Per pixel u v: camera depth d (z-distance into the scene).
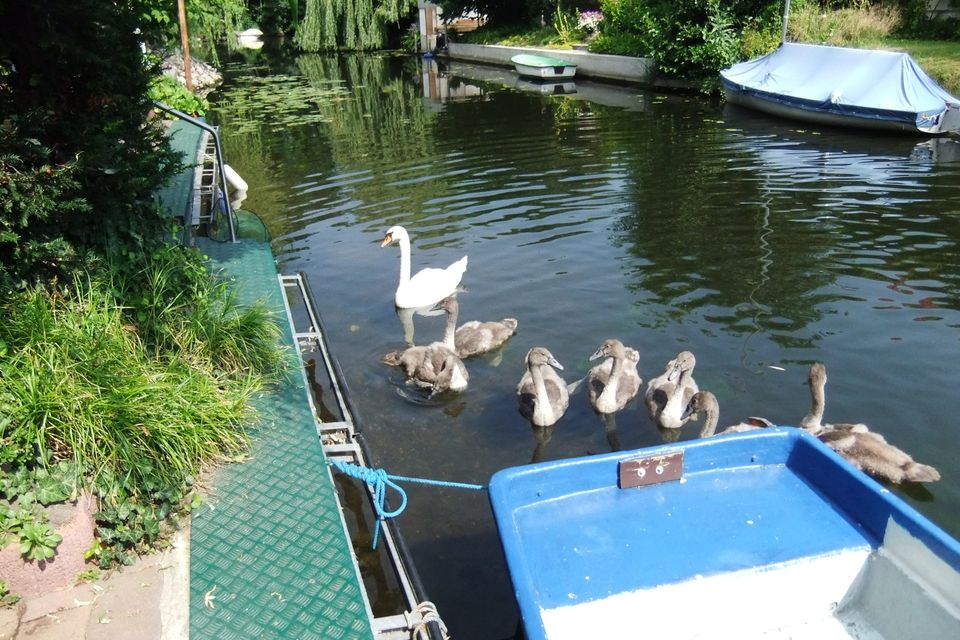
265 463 5.54
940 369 8.09
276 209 15.02
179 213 10.92
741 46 27.19
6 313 5.30
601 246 12.12
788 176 15.88
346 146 20.78
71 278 5.96
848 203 13.82
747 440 5.43
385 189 16.16
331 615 4.20
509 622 5.26
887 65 20.98
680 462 5.32
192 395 5.56
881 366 8.22
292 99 30.33
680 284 10.55
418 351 8.73
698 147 19.08
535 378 7.65
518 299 10.40
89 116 6.30
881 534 4.77
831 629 4.62
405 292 10.41
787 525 4.95
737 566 4.67
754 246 11.81
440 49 47.34
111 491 4.67
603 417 7.89
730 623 4.56
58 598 4.33
